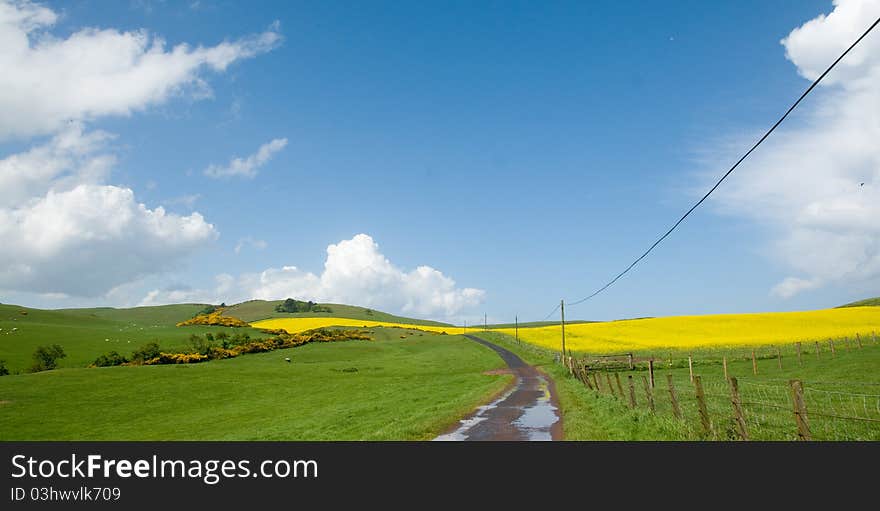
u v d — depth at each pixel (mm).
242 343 87500
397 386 45812
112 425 33062
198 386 46938
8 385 44938
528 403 28266
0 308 114500
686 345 70062
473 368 63906
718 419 19641
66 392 42844
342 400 38250
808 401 24594
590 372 50469
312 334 112062
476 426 20609
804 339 66562
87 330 90750
